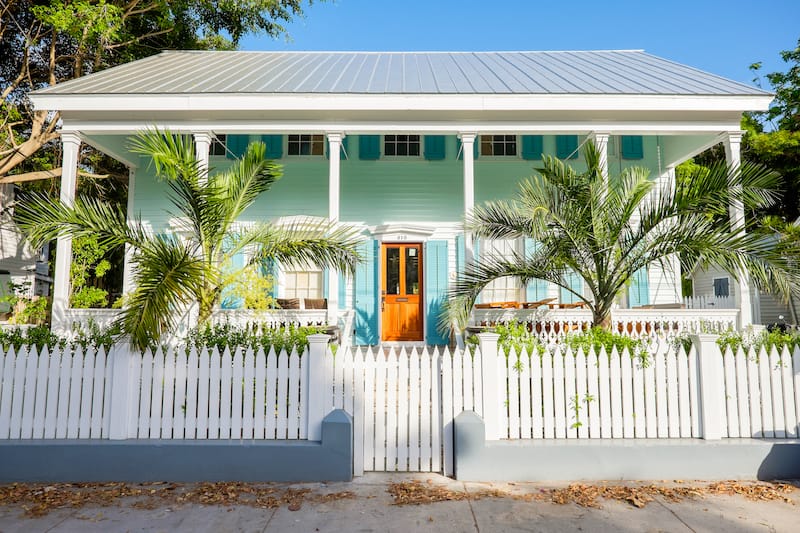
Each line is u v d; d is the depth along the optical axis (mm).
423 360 4570
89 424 4512
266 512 3713
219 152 11375
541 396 4609
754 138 18062
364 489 4137
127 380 4523
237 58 12734
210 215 5957
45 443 4359
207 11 16750
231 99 8781
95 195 16406
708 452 4410
